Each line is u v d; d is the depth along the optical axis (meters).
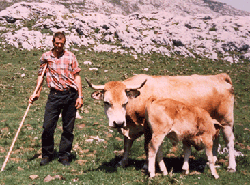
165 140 9.88
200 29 44.94
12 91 18.05
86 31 37.06
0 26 37.31
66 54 6.70
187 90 6.94
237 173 6.92
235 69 31.28
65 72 6.62
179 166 7.36
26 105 15.12
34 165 6.70
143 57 32.12
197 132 6.21
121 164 7.05
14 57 27.39
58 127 11.05
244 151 9.47
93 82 22.38
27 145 8.58
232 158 7.20
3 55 27.48
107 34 37.34
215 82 7.29
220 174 6.71
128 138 6.82
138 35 37.09
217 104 7.21
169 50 35.66
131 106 6.55
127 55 31.98
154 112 6.09
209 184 6.04
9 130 10.33
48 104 6.73
